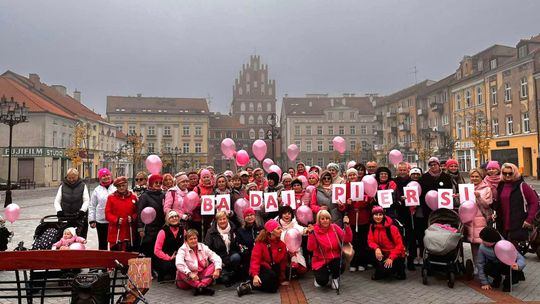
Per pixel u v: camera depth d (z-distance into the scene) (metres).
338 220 7.86
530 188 6.80
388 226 7.13
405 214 7.82
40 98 49.72
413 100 63.81
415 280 6.98
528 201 6.77
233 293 6.47
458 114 49.38
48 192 34.66
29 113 44.50
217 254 7.07
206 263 6.71
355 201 7.73
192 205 7.66
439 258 6.59
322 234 6.68
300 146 89.25
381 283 6.85
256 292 6.50
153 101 90.38
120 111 83.94
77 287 4.19
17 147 44.28
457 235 6.50
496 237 6.22
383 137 75.38
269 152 103.50
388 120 73.06
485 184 7.23
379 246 7.16
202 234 7.98
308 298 6.12
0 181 41.19
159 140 84.44
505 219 6.87
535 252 8.37
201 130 86.25
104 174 8.08
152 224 7.55
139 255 4.68
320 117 89.69
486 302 5.72
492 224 7.07
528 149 37.81
